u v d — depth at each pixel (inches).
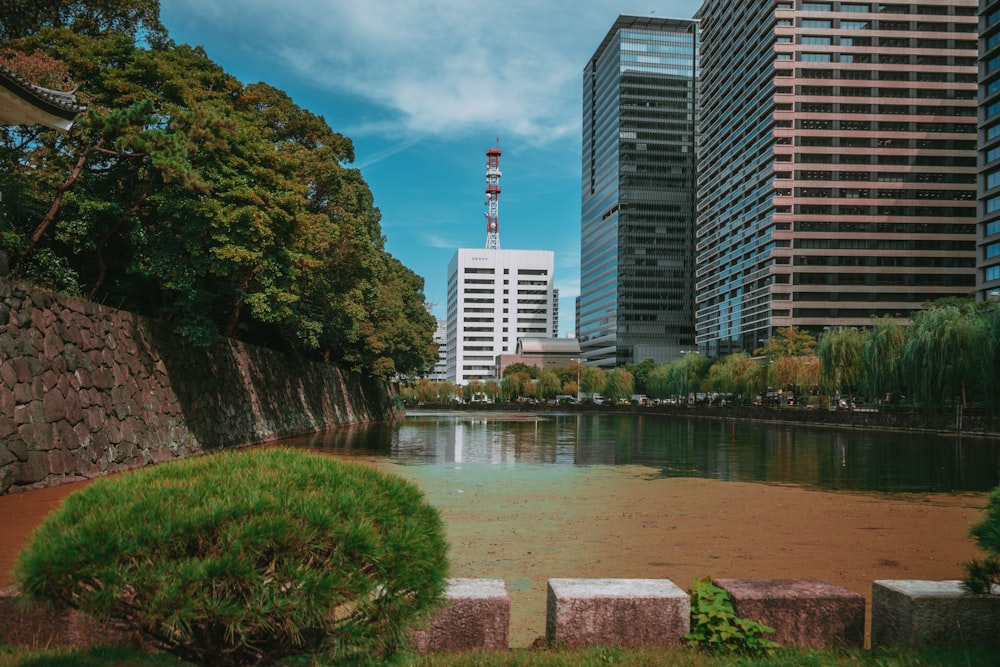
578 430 1849.2
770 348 3302.2
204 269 795.4
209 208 748.6
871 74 4259.4
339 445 1135.6
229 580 115.1
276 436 1237.1
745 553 358.9
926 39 4249.5
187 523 117.1
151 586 114.2
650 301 6195.9
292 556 120.1
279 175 881.5
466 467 816.9
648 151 6274.6
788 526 442.6
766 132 4377.5
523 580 302.2
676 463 897.5
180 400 881.5
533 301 7603.4
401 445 1163.3
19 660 154.8
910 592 190.5
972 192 4215.1
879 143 4254.4
